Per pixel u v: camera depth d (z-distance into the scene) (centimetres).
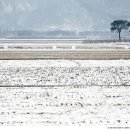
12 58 6469
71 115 2216
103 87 3444
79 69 4988
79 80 3938
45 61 6088
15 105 2538
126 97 2889
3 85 3566
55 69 4981
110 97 2884
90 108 2438
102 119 2108
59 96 2923
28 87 3441
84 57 6594
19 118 2128
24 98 2830
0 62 5934
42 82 3784
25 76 4272
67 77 4184
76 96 2923
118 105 2550
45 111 2333
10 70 4878
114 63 5775
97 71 4772
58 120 2078
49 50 7725
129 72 4681
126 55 6931
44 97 2877
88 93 3080
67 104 2580
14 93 3083
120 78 4119
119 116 2191
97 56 6744
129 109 2406
